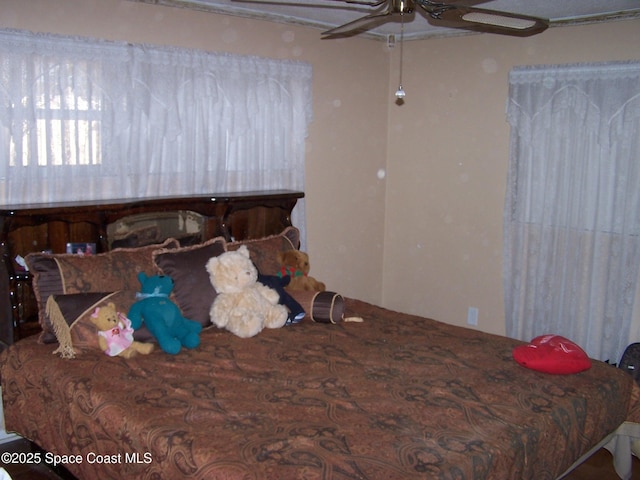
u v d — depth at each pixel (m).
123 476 1.93
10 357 2.50
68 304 2.45
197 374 2.30
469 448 1.77
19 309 2.61
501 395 2.15
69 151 2.86
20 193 2.74
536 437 1.93
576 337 3.61
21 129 2.69
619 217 3.37
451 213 4.23
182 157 3.27
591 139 3.43
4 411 2.53
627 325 3.40
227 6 3.35
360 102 4.27
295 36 3.77
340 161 4.21
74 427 2.14
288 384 2.21
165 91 3.13
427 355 2.54
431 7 2.06
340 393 2.13
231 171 3.51
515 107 3.70
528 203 3.73
